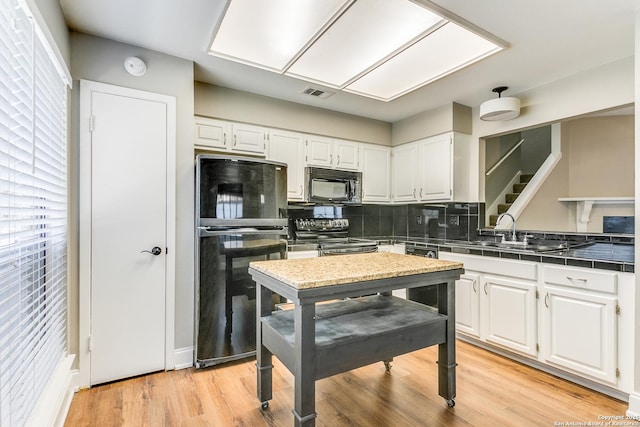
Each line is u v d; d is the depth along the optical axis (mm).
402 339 1795
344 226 4168
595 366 2104
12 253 1292
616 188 4297
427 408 1948
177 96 2484
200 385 2225
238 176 2576
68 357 2039
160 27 2094
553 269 2318
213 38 2182
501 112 2953
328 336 1650
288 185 3449
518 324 2518
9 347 1185
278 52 2363
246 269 2598
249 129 3199
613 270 2039
